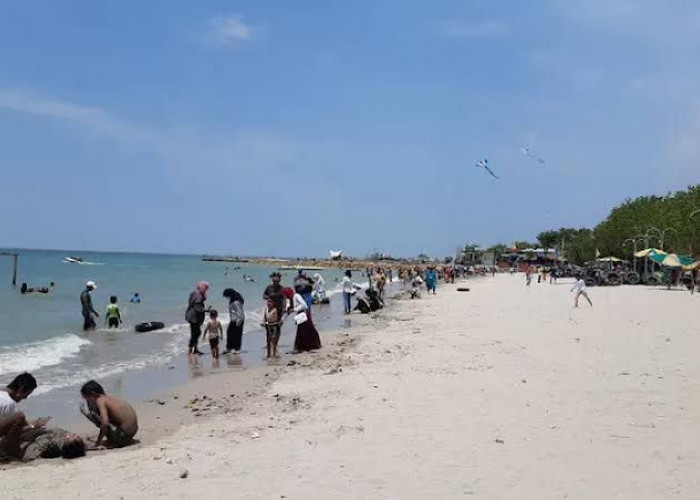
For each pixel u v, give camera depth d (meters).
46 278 62.34
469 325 22.44
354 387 11.46
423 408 9.55
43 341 19.03
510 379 11.66
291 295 18.45
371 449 7.55
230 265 156.50
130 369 14.76
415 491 6.12
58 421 9.81
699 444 7.49
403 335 19.89
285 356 16.67
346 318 27.75
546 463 6.89
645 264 62.28
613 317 24.81
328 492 6.15
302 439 8.10
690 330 19.70
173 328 23.50
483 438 7.89
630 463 6.83
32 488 6.37
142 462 7.25
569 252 121.75
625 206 88.25
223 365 15.43
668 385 10.91
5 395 7.75
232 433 8.57
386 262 182.00
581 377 11.73
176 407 10.66
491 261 139.75
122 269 96.31
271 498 6.02
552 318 24.64
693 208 57.81
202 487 6.35
